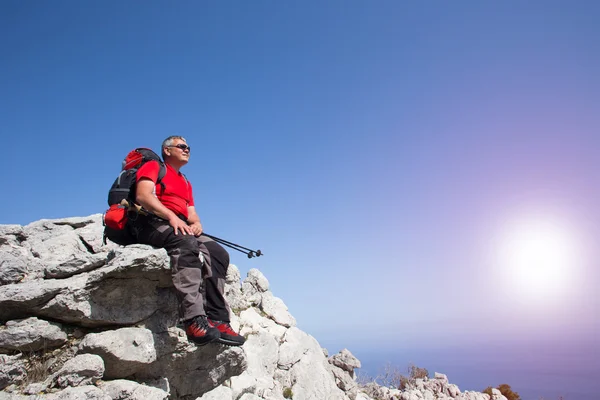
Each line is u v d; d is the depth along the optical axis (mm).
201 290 2879
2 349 2479
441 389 8492
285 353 5781
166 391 2912
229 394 4039
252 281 6426
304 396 5645
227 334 2896
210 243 3023
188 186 3176
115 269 2576
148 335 2779
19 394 2326
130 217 2760
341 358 7188
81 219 3982
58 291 2553
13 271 2715
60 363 2611
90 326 2715
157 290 2879
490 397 8781
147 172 2768
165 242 2770
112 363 2648
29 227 3783
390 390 8164
